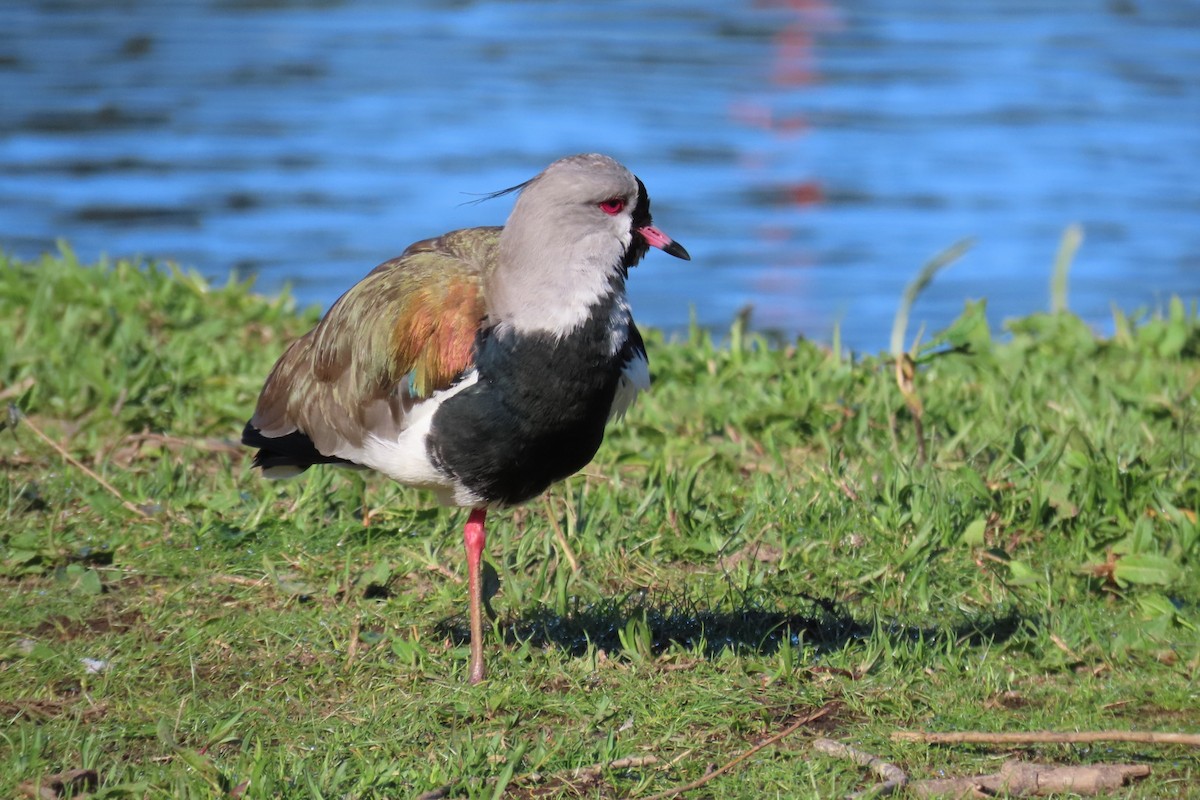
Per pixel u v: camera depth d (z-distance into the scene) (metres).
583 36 49.44
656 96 41.97
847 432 13.12
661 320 26.69
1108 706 8.99
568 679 9.36
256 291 26.53
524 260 9.01
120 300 15.87
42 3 52.69
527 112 39.97
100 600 10.29
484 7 54.09
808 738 8.65
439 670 9.49
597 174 8.96
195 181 33.91
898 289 28.27
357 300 9.62
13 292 15.98
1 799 7.91
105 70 43.72
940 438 13.02
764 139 37.88
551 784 8.18
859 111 41.03
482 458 9.10
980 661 9.65
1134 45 48.97
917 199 33.78
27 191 32.81
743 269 29.38
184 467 12.10
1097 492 11.57
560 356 8.96
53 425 13.12
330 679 9.34
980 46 48.75
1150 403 13.68
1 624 9.91
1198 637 9.88
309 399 9.85
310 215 31.69
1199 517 11.29
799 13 53.78
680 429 13.52
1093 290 28.00
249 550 11.08
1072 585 10.67
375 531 11.30
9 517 11.34
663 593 10.61
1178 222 32.00
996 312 26.61
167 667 9.47
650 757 8.37
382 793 8.01
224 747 8.56
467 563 10.78
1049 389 14.21
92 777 8.09
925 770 8.27
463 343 9.04
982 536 11.18
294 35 48.97
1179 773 8.23
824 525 11.55
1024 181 34.97
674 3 54.94
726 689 9.18
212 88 42.12
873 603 10.55
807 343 15.98
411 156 35.94
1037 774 8.09
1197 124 39.62
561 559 10.95
